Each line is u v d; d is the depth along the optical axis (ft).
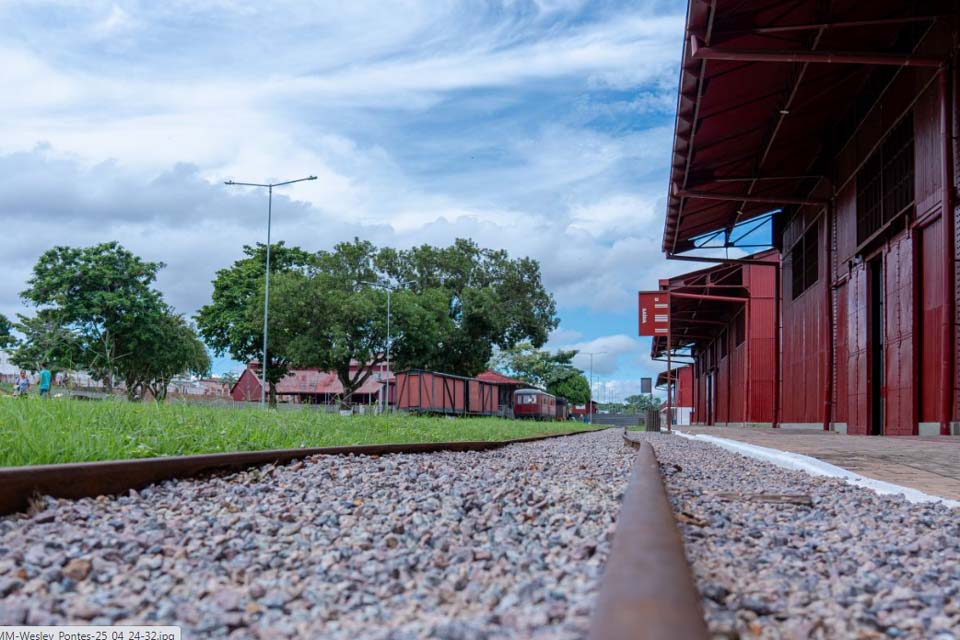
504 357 287.07
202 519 12.57
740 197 76.89
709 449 46.70
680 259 104.58
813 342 83.41
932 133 49.44
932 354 50.37
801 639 7.07
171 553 10.30
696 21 44.80
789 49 50.47
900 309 55.88
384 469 21.27
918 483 21.93
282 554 10.46
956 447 38.29
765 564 10.67
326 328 143.74
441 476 20.25
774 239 103.35
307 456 21.71
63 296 138.31
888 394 58.70
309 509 13.98
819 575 10.19
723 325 156.87
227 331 170.30
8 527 11.16
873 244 62.85
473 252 205.16
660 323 90.89
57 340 100.68
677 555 5.56
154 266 148.77
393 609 7.96
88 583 8.75
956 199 46.39
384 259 187.73
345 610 7.86
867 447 38.83
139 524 11.84
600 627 4.03
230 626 7.27
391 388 145.07
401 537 11.78
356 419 41.70
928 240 51.24
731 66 52.37
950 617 8.30
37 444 15.85
